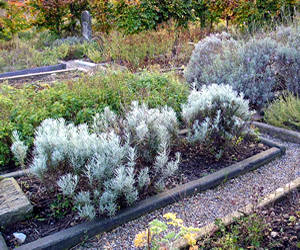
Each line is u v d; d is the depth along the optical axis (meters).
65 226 2.51
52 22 12.71
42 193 2.86
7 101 4.13
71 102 4.27
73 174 2.73
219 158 3.52
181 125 4.41
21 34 13.05
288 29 6.54
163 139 3.11
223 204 2.88
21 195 2.71
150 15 10.02
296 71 5.16
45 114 3.97
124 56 8.26
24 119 3.90
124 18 10.38
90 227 2.43
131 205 2.68
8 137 3.69
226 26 11.16
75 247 2.38
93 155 2.69
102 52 9.28
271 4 9.84
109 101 4.45
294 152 3.88
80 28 13.54
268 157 3.57
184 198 2.92
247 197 2.97
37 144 2.72
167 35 9.32
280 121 4.45
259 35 6.96
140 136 2.93
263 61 5.36
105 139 2.82
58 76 7.22
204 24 11.64
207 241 2.32
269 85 5.16
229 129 3.51
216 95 3.62
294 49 5.24
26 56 9.22
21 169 3.56
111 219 2.52
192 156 3.62
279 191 2.90
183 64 8.22
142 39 8.93
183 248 2.26
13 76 7.31
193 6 11.13
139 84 4.91
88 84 4.83
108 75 5.23
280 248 2.28
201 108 3.50
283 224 2.52
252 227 2.36
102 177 2.60
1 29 11.40
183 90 5.10
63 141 2.69
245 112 3.61
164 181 3.11
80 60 9.74
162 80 5.18
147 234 2.18
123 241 2.43
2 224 2.49
